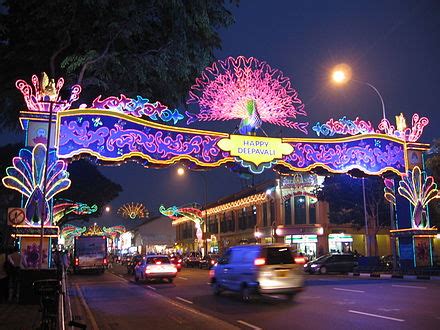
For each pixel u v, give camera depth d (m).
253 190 59.91
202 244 73.50
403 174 26.91
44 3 19.52
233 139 23.09
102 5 19.39
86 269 42.47
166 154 21.86
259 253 16.39
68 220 59.16
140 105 21.50
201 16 21.09
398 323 11.08
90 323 12.37
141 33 20.94
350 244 51.50
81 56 20.20
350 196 42.22
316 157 24.58
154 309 15.20
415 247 26.95
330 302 15.43
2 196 38.09
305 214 51.28
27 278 14.78
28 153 19.28
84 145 20.22
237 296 18.67
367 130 26.20
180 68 21.75
